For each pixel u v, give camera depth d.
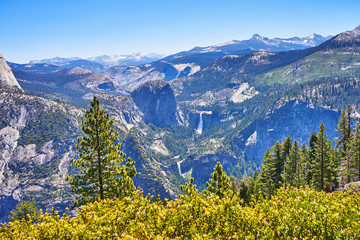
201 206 14.17
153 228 12.35
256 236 11.70
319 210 12.02
